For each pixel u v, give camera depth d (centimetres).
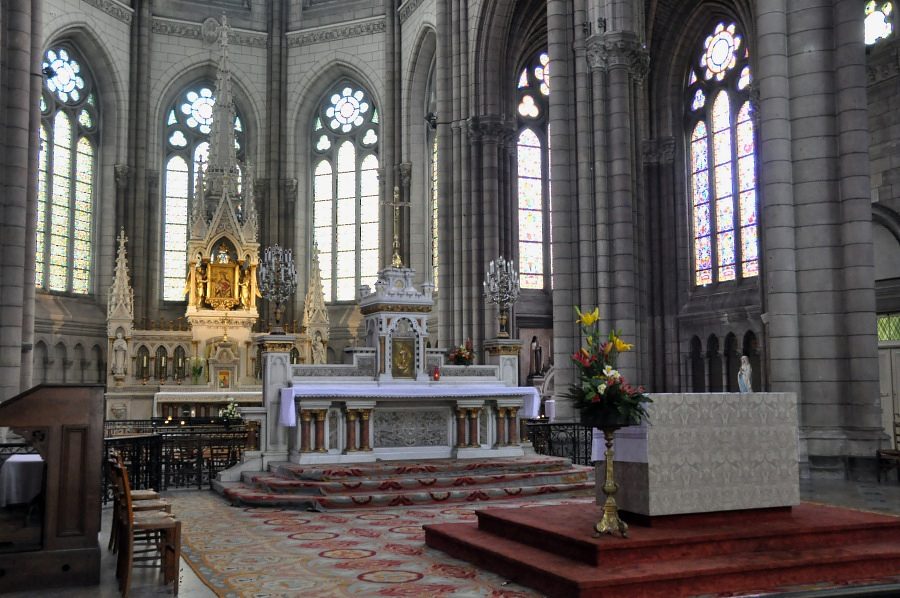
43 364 3559
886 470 1525
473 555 944
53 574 851
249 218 3531
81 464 873
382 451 1689
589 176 2267
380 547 1051
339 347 4112
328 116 4356
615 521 856
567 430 2080
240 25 4303
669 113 3450
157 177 4069
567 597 762
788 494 966
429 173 3928
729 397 956
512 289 2547
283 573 899
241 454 1850
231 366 3338
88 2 3791
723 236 3198
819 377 1608
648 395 911
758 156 2733
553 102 2339
